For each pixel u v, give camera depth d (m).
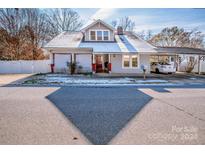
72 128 3.57
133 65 18.92
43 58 28.27
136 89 8.95
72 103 5.75
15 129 3.48
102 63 19.59
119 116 4.39
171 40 33.53
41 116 4.33
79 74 16.62
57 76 14.82
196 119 4.18
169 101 6.16
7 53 26.06
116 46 17.95
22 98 6.45
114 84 10.70
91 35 19.34
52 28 33.31
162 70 19.25
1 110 4.84
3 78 13.21
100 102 5.94
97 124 3.81
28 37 28.73
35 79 12.60
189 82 11.94
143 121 4.02
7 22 26.78
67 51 18.34
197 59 21.44
